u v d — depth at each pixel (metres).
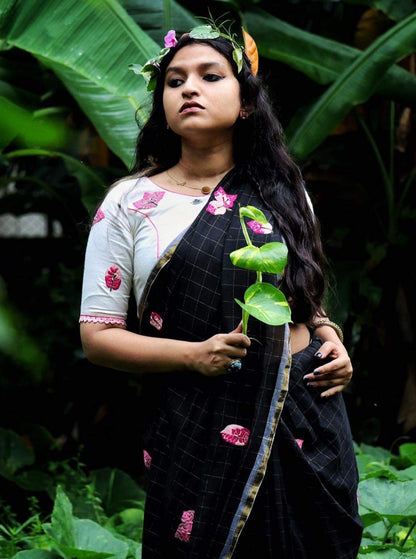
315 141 3.92
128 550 2.64
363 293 4.67
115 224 1.93
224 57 1.92
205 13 4.56
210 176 1.98
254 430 1.77
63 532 2.52
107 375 5.03
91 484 3.76
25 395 4.72
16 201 5.32
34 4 3.27
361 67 3.98
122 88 3.23
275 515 1.80
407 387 4.84
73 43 3.26
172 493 1.80
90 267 1.94
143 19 4.02
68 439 5.02
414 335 4.91
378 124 5.01
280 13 5.13
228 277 1.82
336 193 5.03
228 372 1.76
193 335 1.83
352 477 1.92
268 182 1.96
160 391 1.89
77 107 4.75
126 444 5.08
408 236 4.91
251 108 2.00
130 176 2.04
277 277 1.88
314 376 1.90
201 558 1.75
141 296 1.89
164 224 1.89
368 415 4.91
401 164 5.04
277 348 1.80
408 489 2.69
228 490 1.77
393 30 4.02
